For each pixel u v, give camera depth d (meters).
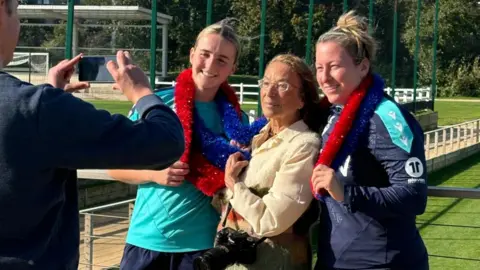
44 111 1.75
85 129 1.78
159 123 1.92
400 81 22.02
